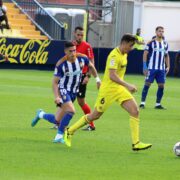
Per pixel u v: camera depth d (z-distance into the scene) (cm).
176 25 10250
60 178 2300
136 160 2684
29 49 7962
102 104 2900
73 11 9394
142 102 4881
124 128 3650
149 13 10081
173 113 4556
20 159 2614
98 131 3497
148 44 4906
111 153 2823
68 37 9338
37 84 6247
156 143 3161
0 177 2275
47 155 2719
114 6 9669
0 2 8194
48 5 9662
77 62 3055
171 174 2430
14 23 8731
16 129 3441
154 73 4853
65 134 2961
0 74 7212
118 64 2859
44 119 3609
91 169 2473
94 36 9725
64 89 3031
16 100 4838
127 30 9812
